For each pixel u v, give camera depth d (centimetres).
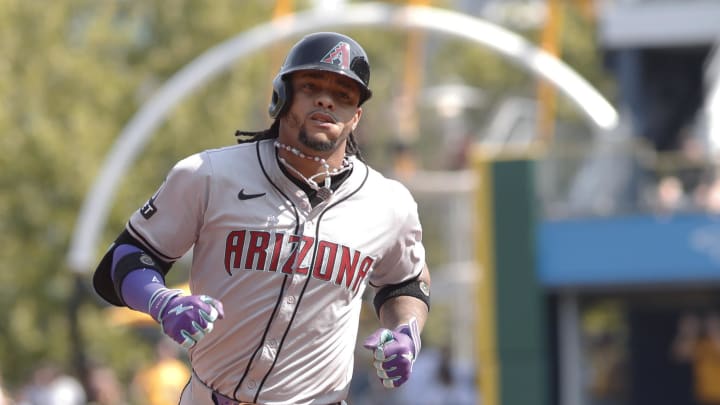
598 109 7788
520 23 14138
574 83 7925
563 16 13475
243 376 1590
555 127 8212
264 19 11438
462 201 8244
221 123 10694
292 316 1573
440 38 14375
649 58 7675
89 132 9656
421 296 1691
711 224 5788
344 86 1542
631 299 6400
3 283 9544
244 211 1555
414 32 9350
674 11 7006
